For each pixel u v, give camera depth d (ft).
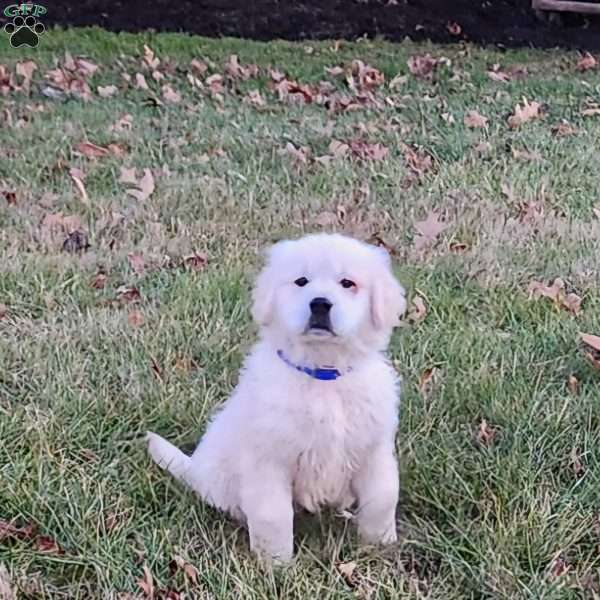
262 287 5.09
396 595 4.83
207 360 6.45
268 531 4.94
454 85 12.94
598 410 5.97
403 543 5.12
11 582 4.85
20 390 6.12
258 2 15.88
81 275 7.40
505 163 9.96
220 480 5.17
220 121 11.19
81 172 9.30
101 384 6.12
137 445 5.66
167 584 4.89
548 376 6.33
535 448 5.67
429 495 5.38
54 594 4.83
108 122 11.02
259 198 8.92
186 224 8.34
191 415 5.92
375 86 12.90
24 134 10.37
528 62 14.39
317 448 4.92
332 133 10.86
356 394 4.97
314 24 15.79
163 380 6.20
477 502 5.30
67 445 5.64
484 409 5.95
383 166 9.83
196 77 12.94
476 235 8.23
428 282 7.35
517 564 4.97
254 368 5.08
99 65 13.19
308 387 4.93
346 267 4.97
